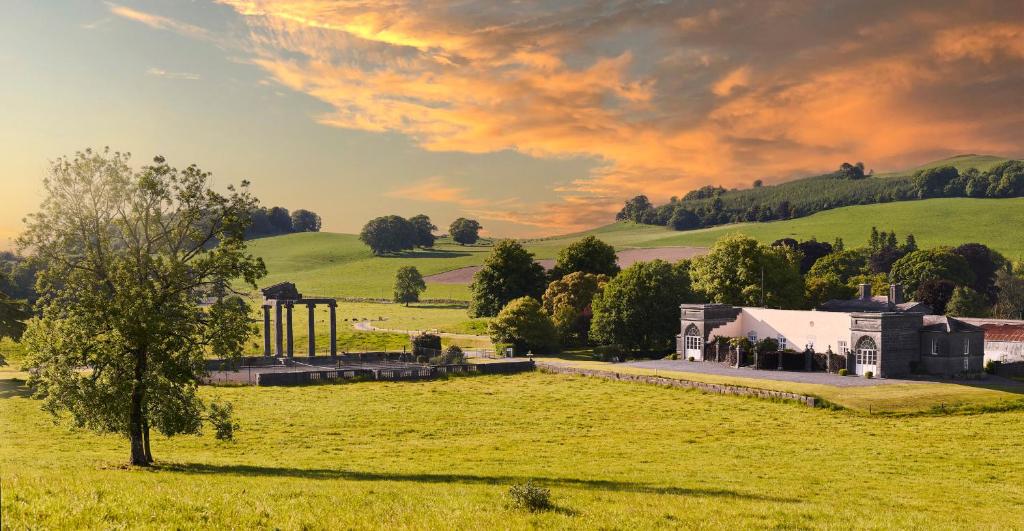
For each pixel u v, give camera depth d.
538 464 45.19
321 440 54.62
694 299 119.88
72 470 32.28
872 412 65.56
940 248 160.88
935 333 85.31
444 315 170.62
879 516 29.91
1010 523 31.89
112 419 38.44
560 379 91.75
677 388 81.38
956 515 33.31
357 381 90.06
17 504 19.72
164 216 41.28
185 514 21.30
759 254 119.62
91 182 38.66
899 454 50.12
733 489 37.03
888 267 180.75
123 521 19.72
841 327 89.62
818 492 37.88
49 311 38.28
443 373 95.75
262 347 129.25
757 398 73.75
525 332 116.62
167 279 39.78
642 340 114.81
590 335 118.81
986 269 164.50
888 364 84.19
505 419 64.56
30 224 37.88
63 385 37.69
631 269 117.88
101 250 39.44
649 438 56.12
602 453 49.84
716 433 58.06
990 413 65.38
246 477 34.22
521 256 150.50
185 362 40.22
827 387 75.81
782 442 54.41
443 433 58.19
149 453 40.19
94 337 38.62
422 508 25.30
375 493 28.92
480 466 43.84
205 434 56.09
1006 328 98.75
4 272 80.75
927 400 69.06
